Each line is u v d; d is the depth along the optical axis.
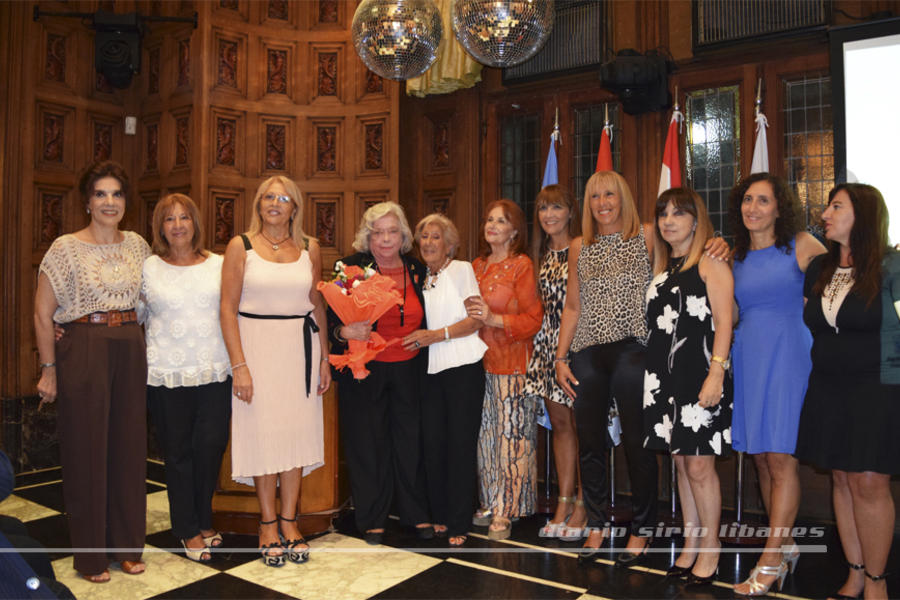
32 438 4.20
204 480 2.80
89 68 4.49
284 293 2.75
